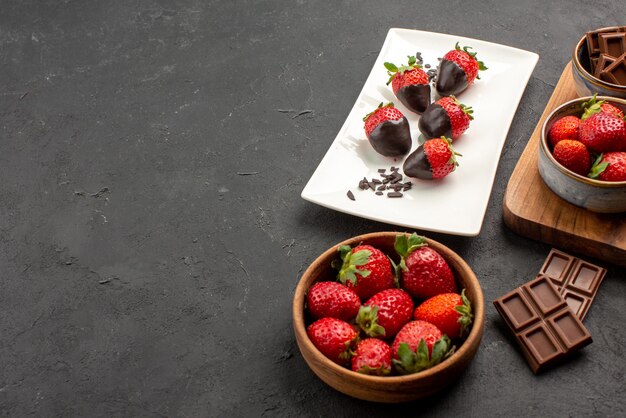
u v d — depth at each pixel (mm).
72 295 868
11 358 832
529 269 840
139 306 854
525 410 764
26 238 914
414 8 1075
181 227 906
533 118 947
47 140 994
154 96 1023
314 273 777
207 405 789
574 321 781
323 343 739
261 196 921
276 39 1063
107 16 1114
